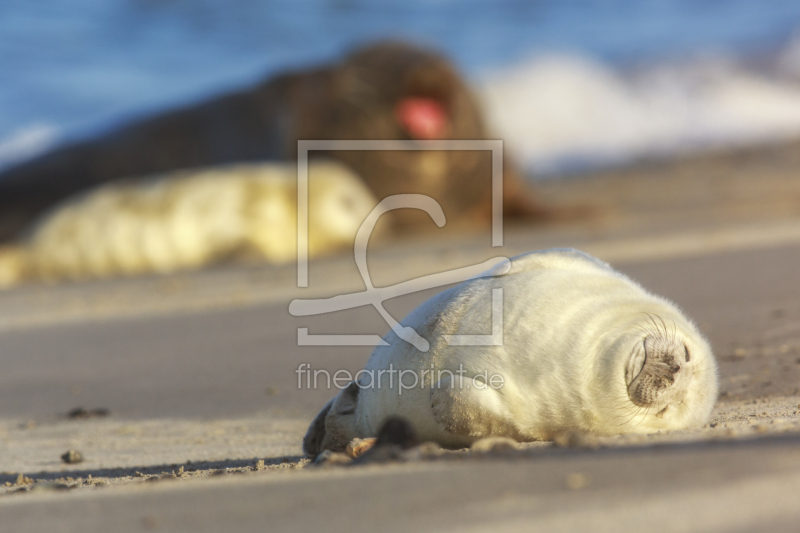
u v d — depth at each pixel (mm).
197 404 23516
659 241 44938
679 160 78438
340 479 10719
